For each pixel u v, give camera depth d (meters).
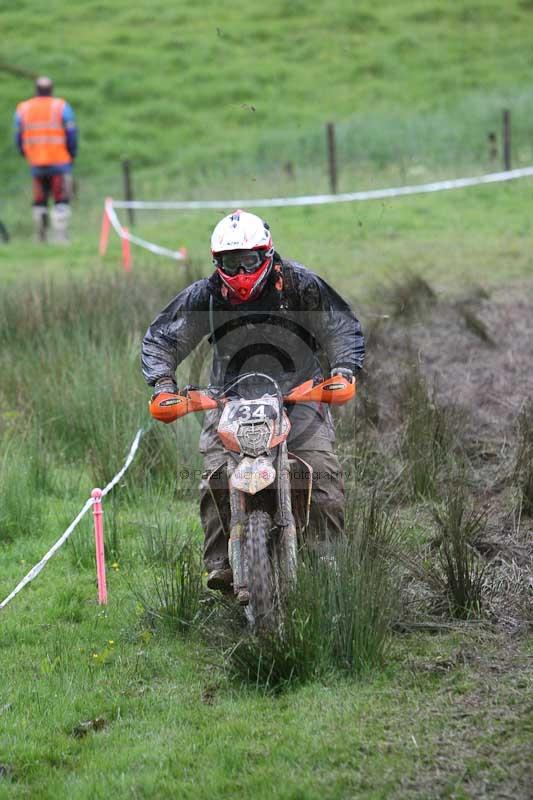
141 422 18.00
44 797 9.27
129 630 12.41
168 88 71.75
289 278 11.82
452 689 10.44
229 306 11.88
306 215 43.25
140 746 9.92
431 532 14.41
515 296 28.28
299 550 11.66
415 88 68.94
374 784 8.98
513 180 46.31
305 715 10.18
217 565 12.04
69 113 43.75
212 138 63.81
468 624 11.90
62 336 22.48
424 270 32.22
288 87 70.94
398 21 81.25
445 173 48.38
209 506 12.14
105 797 9.16
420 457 16.28
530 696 10.18
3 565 14.74
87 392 19.14
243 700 10.66
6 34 80.81
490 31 78.44
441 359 22.58
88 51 77.00
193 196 49.97
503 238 37.03
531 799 8.66
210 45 77.75
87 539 15.02
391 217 41.53
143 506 16.44
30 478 17.00
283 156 55.94
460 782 8.93
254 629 11.05
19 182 61.97
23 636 12.46
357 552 11.70
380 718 10.02
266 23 81.88
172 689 11.07
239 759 9.53
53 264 38.59
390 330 24.67
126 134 65.62
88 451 18.19
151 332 12.18
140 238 42.66
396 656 11.20
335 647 11.02
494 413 19.19
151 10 84.88
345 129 57.62
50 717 10.59
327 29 80.25
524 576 13.05
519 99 60.12
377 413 18.45
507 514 14.99
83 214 50.34
